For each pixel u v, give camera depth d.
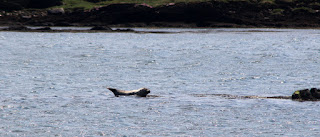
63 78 123.94
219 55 182.62
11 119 76.06
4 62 156.50
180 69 143.12
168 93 102.19
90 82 117.94
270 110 83.25
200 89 107.69
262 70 139.38
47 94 99.69
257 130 70.88
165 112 82.00
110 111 82.44
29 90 104.56
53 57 175.25
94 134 68.56
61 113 80.62
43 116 78.31
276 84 114.62
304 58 170.75
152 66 151.00
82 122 74.81
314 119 76.94
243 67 146.88
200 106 86.88
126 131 70.12
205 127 72.50
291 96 96.25
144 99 94.19
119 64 156.12
